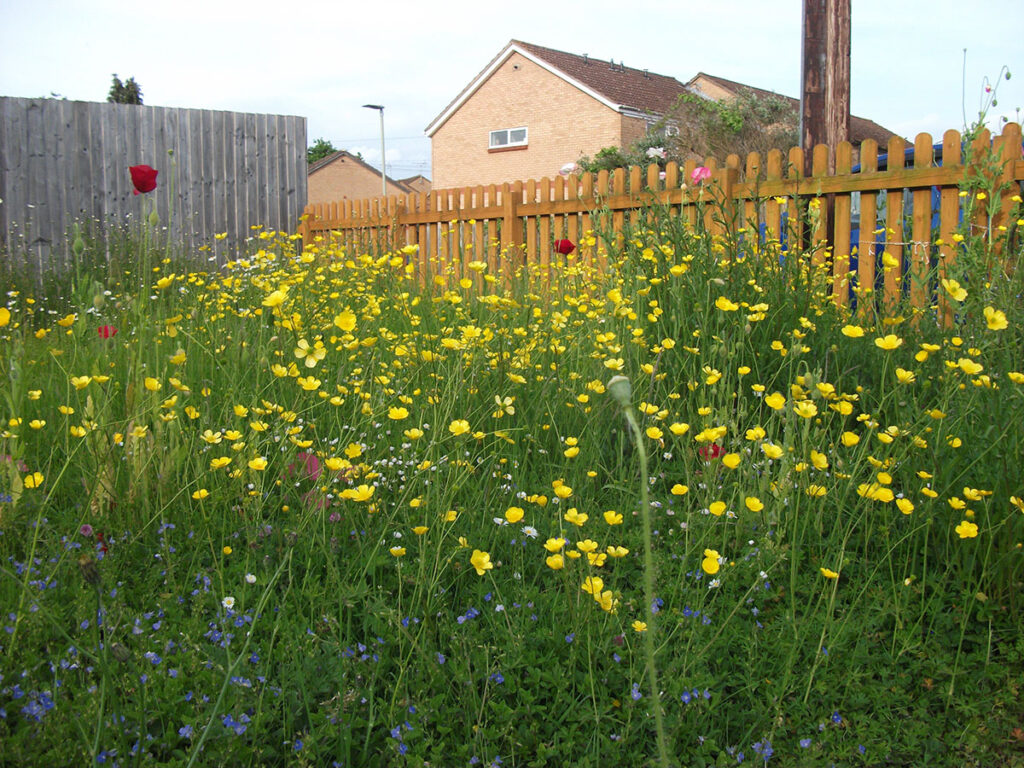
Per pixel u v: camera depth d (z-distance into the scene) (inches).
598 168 890.1
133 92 1972.2
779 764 69.1
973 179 154.6
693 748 68.3
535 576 88.6
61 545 82.4
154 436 98.0
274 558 88.6
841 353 133.2
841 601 86.8
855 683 74.5
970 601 84.7
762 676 76.6
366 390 128.2
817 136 233.8
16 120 359.6
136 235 336.8
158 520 93.4
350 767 62.3
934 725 72.9
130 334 125.4
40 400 118.0
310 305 159.8
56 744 57.4
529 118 1154.7
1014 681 75.4
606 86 1136.8
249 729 62.6
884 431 115.0
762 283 148.2
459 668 71.6
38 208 365.7
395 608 80.1
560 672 71.6
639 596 85.4
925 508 91.7
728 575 87.4
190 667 68.2
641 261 153.9
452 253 289.0
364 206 363.3
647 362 136.3
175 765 58.4
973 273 134.7
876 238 194.4
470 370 124.4
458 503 101.0
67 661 64.2
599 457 113.5
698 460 109.7
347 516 93.4
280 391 118.9
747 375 133.4
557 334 146.4
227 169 408.5
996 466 90.5
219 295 172.4
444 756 65.1
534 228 275.3
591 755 65.7
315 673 69.4
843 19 228.2
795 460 95.7
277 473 105.2
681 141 852.0
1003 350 106.4
